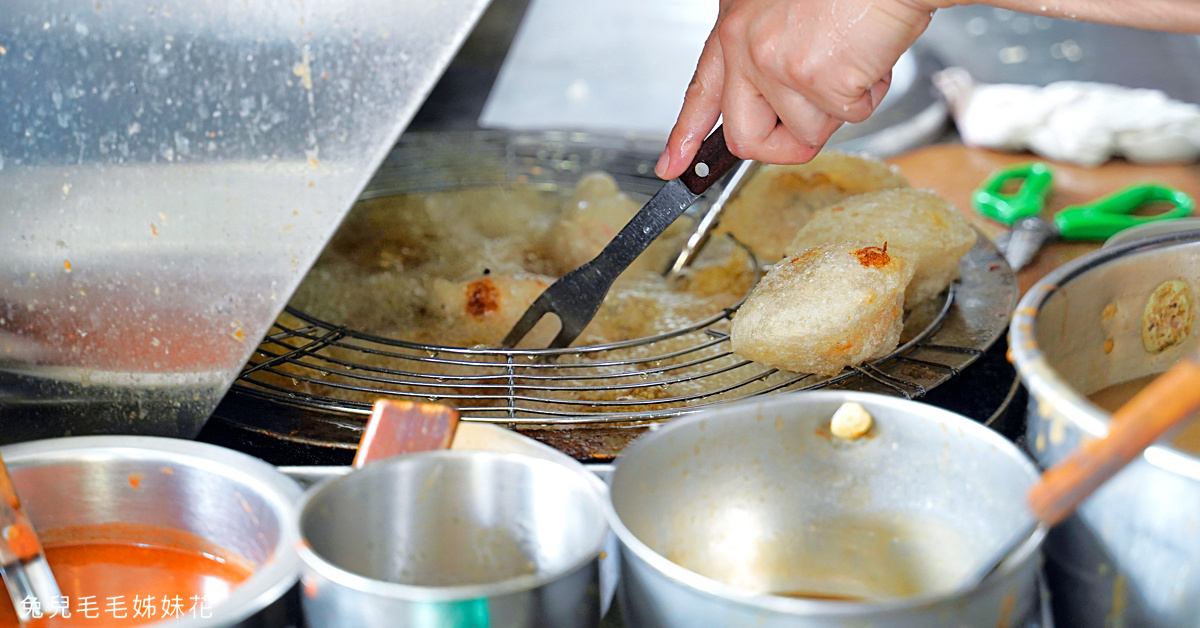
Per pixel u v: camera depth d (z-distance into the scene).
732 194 1.24
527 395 1.16
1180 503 0.97
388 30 1.04
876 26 1.07
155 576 1.04
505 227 1.38
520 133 1.54
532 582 0.96
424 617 0.96
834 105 1.10
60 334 1.09
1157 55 2.26
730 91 1.13
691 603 0.96
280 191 1.06
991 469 1.00
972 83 1.75
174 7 1.04
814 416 1.03
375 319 1.24
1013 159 1.56
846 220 1.22
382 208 1.39
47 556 1.04
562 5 2.75
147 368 1.10
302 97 1.05
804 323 1.13
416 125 1.58
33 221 1.07
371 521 1.01
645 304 1.26
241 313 1.08
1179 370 0.89
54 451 1.04
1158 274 1.10
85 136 1.06
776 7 1.10
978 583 0.95
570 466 1.01
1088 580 1.00
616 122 1.93
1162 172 1.52
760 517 1.04
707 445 1.03
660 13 2.68
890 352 1.16
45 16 1.05
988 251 1.28
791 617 0.94
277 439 1.11
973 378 1.17
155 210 1.07
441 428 1.04
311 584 0.97
